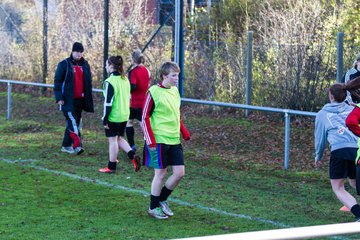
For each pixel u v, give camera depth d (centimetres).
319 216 1320
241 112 2603
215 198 1470
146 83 1933
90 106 2011
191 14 3189
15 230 1189
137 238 1148
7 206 1367
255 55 2603
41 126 2584
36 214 1308
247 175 1755
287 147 1811
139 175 1720
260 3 2908
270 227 1229
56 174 1706
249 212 1345
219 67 2684
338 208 1391
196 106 2709
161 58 2892
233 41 2822
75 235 1163
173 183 1277
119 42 3102
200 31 3130
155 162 1256
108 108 1706
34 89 3422
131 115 1947
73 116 1991
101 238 1148
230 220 1278
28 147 2141
